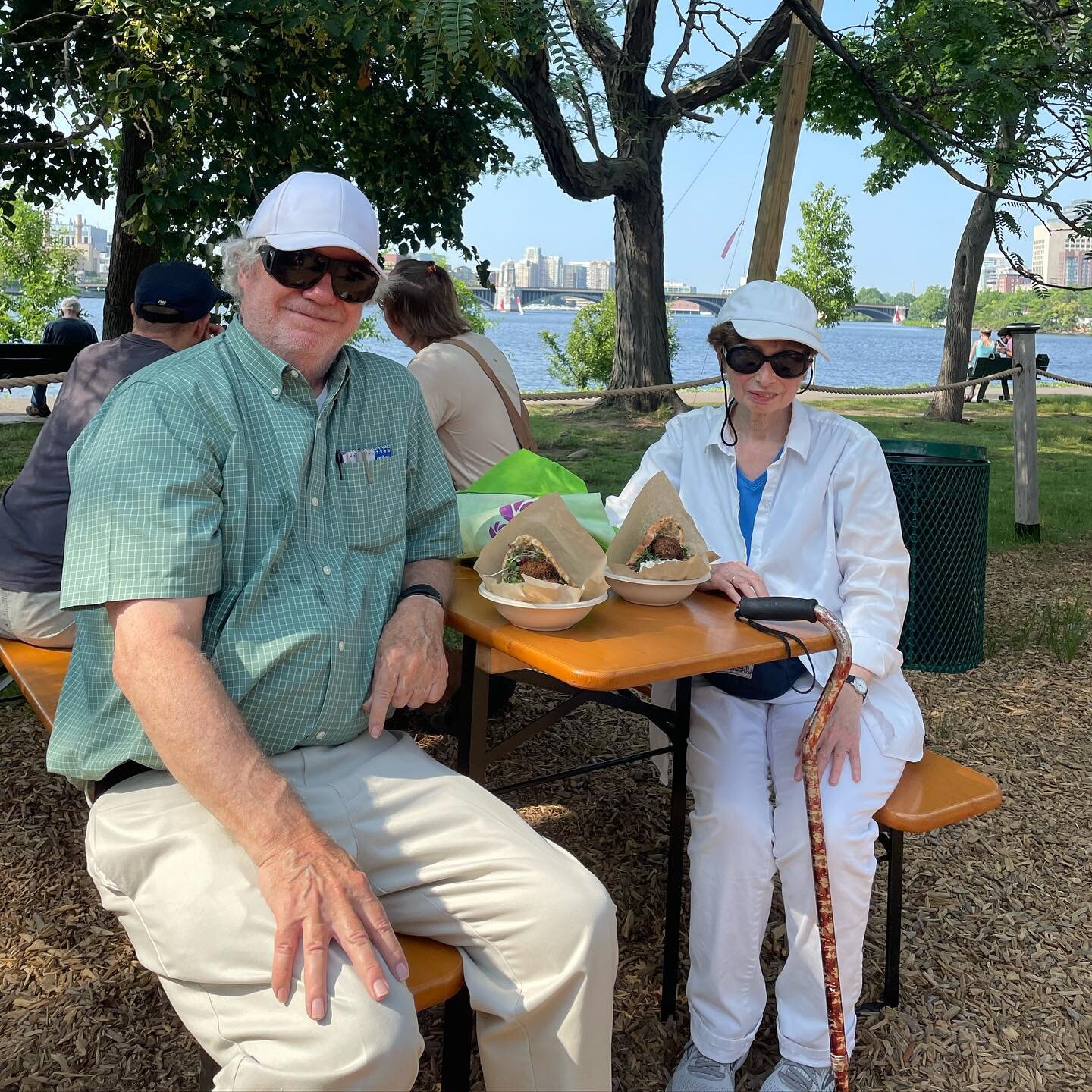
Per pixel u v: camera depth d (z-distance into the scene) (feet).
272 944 5.42
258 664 6.23
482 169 18.71
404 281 11.62
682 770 8.20
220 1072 5.40
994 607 20.27
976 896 10.23
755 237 16.43
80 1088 7.14
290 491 6.55
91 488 6.04
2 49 14.02
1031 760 13.32
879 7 15.70
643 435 40.91
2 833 10.09
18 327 68.13
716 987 7.47
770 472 8.82
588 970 5.58
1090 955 9.42
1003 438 46.16
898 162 27.63
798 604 7.05
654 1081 7.70
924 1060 8.04
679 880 8.27
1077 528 27.86
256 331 6.69
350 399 7.04
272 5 12.85
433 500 7.69
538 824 11.06
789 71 15.99
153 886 5.87
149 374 6.47
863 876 7.41
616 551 7.90
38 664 8.98
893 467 16.15
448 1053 6.26
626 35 21.27
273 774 5.62
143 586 5.82
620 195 46.85
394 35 12.50
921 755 8.29
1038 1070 8.00
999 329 26.18
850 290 96.73
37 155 17.99
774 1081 7.45
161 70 13.51
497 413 11.54
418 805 6.30
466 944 6.03
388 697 6.65
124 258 21.53
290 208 6.55
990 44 13.80
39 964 8.34
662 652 6.50
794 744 8.02
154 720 5.65
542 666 6.33
